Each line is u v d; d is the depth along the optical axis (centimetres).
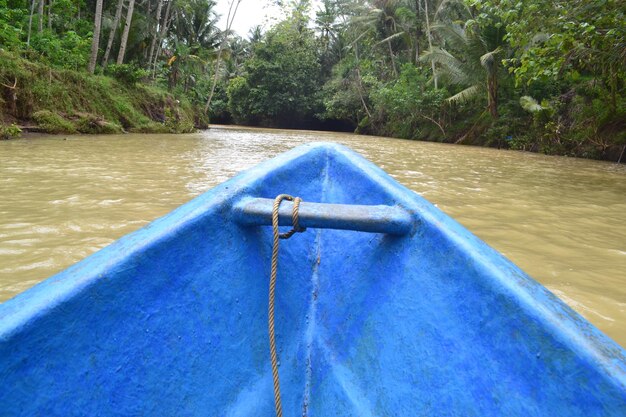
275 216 137
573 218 471
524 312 102
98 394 104
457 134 2131
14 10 1505
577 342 92
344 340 152
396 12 2453
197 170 691
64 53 1644
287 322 157
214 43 3325
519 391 98
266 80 3544
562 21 740
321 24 3534
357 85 2944
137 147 1076
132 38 2392
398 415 121
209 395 125
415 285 134
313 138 1936
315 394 147
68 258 292
